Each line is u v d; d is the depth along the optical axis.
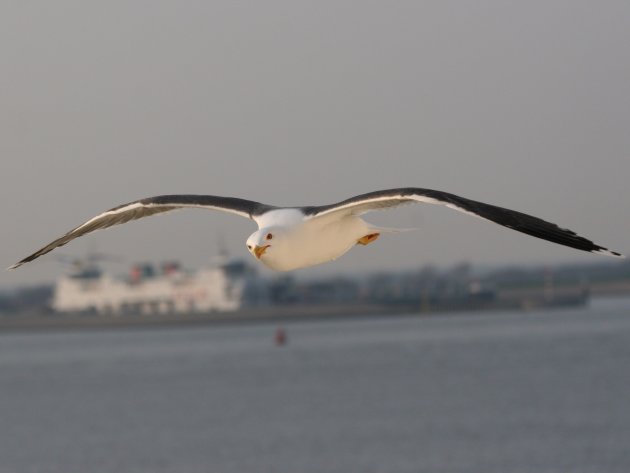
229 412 57.91
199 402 63.44
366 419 52.34
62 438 50.44
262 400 62.97
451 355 89.81
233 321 164.25
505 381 67.44
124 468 41.81
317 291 176.25
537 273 193.62
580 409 52.44
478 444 43.03
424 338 113.81
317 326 158.38
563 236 8.90
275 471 39.56
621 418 48.66
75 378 83.69
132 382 78.25
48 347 133.00
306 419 53.34
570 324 130.62
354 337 122.94
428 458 40.53
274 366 87.06
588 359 79.75
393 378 72.81
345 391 65.88
